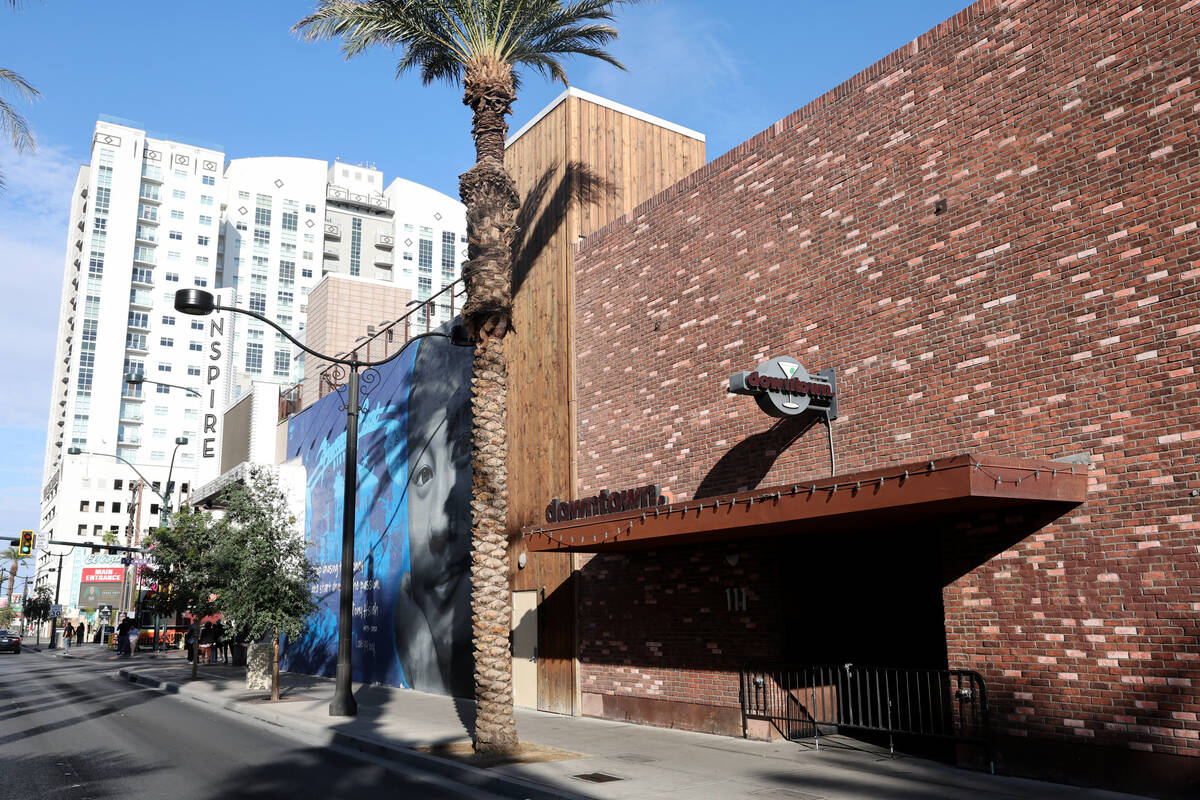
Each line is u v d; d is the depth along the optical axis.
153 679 27.61
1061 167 10.37
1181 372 9.08
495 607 12.69
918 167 12.02
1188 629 8.74
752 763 11.29
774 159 14.33
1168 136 9.40
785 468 13.39
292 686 24.78
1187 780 8.57
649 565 15.71
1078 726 9.46
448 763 11.61
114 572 73.81
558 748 12.77
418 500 24.11
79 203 128.25
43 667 39.69
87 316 116.31
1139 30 9.75
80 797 10.01
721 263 15.11
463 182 14.10
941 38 11.91
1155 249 9.41
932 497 9.33
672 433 15.67
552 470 18.45
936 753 11.80
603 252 17.88
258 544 20.27
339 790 10.45
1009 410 10.58
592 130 19.19
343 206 142.75
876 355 12.27
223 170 132.50
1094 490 9.64
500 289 13.40
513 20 14.96
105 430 115.62
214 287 125.19
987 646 10.40
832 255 13.12
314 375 34.53
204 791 10.36
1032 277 10.52
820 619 13.55
